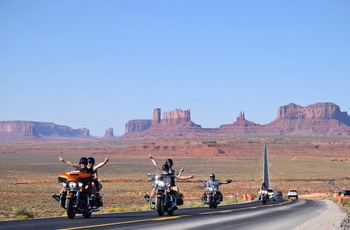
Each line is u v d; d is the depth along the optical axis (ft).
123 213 79.41
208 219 68.49
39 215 135.74
